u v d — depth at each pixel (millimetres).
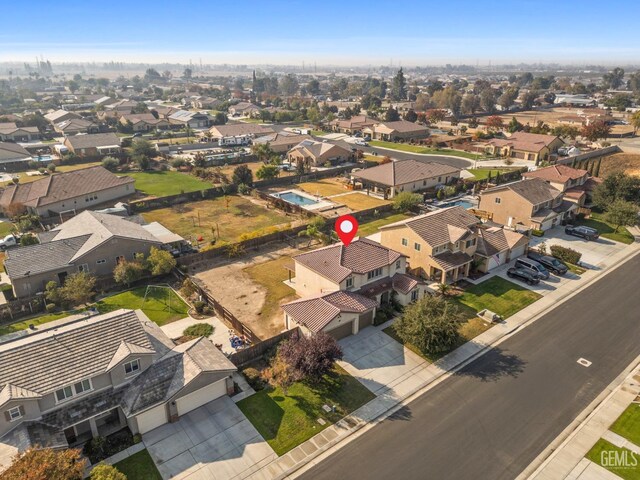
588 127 116625
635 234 61250
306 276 43562
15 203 67750
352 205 75000
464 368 34906
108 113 178125
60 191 71062
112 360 28828
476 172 94938
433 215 51344
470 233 49094
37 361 27344
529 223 61688
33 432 25469
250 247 57438
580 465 26297
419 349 37000
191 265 52812
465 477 25609
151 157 108312
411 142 128750
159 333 34312
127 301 44969
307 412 30297
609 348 37094
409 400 31547
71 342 28844
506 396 31906
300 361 31438
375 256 43438
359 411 30469
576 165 97125
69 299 43219
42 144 125625
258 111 191750
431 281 48156
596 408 30766
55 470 22000
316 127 158500
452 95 196500
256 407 30688
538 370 34594
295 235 61219
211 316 42344
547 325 40438
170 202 75938
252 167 101812
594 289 46594
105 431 28609
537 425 29312
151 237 53062
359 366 35031
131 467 26016
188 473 25719
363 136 140250
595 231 59438
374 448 27547
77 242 48844
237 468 26062
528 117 180250
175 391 28609
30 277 44719
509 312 42562
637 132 136000
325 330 36875
